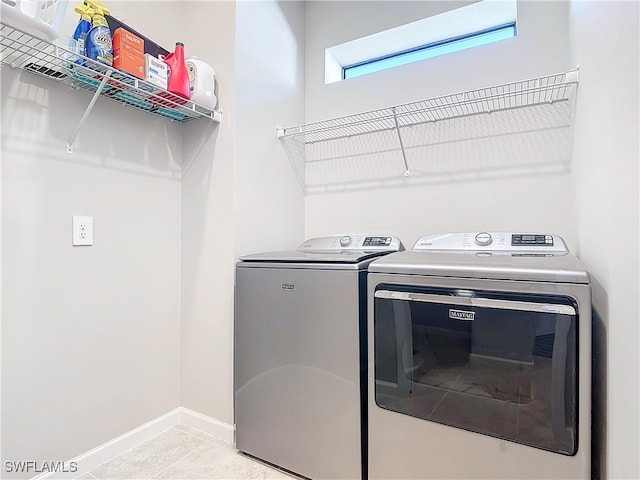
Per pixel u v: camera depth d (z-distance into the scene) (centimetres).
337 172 226
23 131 134
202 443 175
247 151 185
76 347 150
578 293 101
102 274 159
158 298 184
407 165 204
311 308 147
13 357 131
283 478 150
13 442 131
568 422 102
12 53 126
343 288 140
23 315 133
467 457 117
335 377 141
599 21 108
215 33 185
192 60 171
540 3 174
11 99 131
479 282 114
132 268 172
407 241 203
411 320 125
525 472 108
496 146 182
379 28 215
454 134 192
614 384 95
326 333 143
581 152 138
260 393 160
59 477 143
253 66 190
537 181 172
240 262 169
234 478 149
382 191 211
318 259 148
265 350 159
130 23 170
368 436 135
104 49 133
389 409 130
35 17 112
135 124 173
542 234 159
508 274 109
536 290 106
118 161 166
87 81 142
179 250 195
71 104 148
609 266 99
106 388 161
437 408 121
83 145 152
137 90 148
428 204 198
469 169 188
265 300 159
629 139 84
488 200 183
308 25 240
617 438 93
